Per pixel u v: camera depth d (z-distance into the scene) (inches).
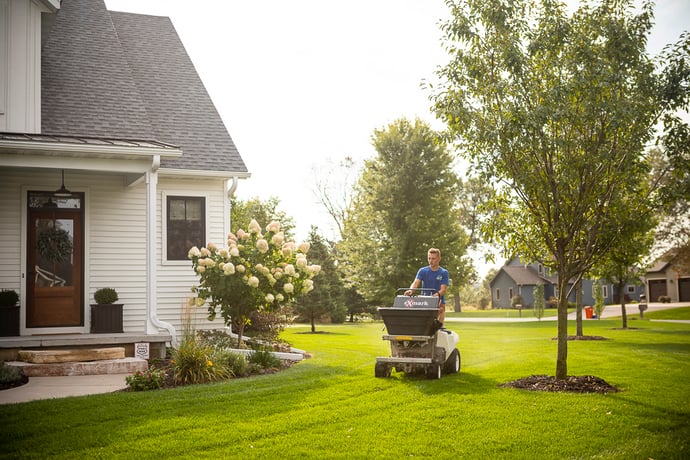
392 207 1379.2
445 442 259.9
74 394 362.0
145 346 502.3
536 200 387.9
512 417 301.4
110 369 454.0
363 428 282.2
